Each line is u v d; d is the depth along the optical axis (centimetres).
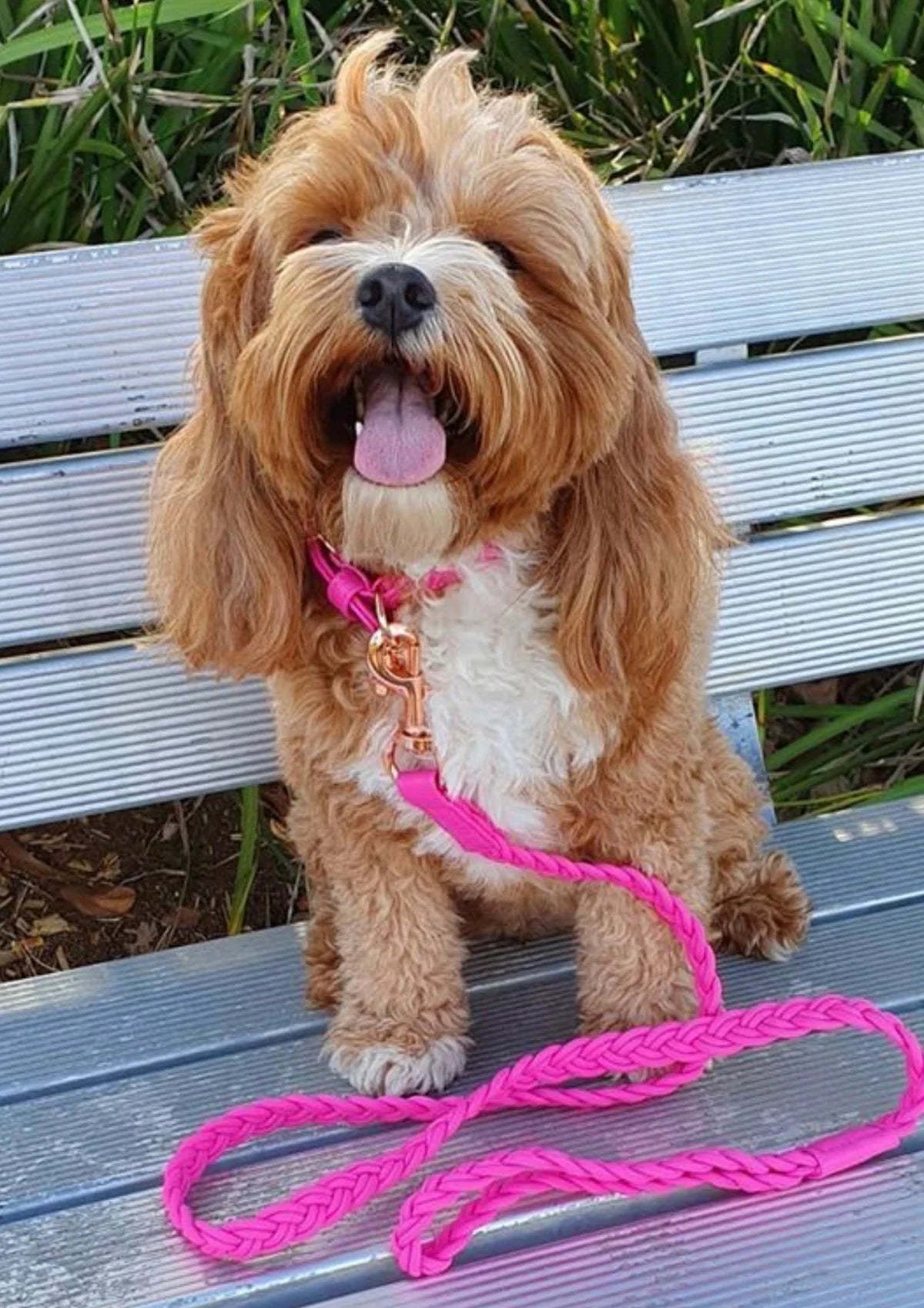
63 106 107
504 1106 78
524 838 83
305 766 84
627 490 79
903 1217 71
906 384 99
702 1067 77
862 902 93
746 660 100
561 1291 68
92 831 119
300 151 76
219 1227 72
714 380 96
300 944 93
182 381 91
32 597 91
